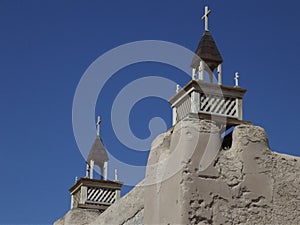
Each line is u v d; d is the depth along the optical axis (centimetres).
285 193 1196
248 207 1162
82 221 1702
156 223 1188
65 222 1719
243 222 1148
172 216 1136
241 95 1230
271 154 1214
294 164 1224
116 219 1425
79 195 1759
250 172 1184
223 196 1148
